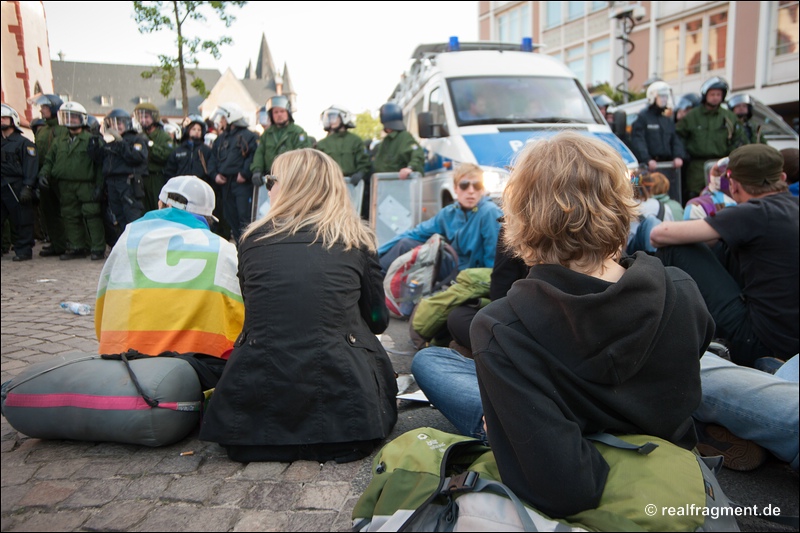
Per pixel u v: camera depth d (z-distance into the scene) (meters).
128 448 2.65
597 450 1.46
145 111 8.52
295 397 2.45
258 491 2.29
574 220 1.46
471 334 1.54
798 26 18.84
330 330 2.49
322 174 2.73
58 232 8.86
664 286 1.44
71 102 7.90
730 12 20.95
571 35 28.44
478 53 8.17
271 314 2.46
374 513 1.66
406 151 7.71
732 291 3.09
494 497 1.47
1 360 3.92
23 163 8.10
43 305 5.54
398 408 3.14
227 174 8.19
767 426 2.19
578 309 1.38
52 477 2.37
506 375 1.44
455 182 4.79
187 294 2.92
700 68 22.75
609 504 1.39
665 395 1.48
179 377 2.62
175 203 3.10
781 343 2.85
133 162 7.68
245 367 2.46
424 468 1.74
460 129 6.99
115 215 7.79
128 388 2.54
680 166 8.16
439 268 4.78
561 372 1.42
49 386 2.56
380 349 2.72
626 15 14.61
